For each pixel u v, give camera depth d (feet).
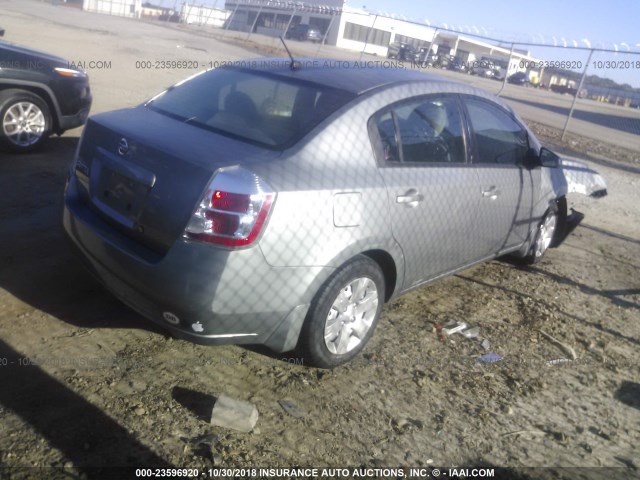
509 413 11.99
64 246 16.06
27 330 12.19
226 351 12.51
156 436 9.89
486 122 15.74
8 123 23.18
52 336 12.12
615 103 102.42
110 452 9.43
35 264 14.88
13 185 20.10
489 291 17.65
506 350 14.40
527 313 16.55
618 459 11.17
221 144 11.21
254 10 141.18
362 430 10.86
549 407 12.44
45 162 23.24
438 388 12.45
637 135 70.95
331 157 11.53
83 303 13.48
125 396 10.71
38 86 23.67
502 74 96.12
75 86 25.02
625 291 19.21
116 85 41.42
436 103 14.19
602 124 76.02
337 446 10.38
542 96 96.63
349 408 11.37
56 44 61.62
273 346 11.33
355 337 12.51
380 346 13.64
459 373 13.10
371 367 12.77
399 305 15.74
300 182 10.74
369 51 112.47
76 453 9.32
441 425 11.32
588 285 19.25
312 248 10.88
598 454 11.23
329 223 11.07
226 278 10.12
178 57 65.16
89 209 12.19
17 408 10.05
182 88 14.06
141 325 12.95
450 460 10.51
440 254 14.33
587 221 27.02
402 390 12.18
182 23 150.71
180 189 10.34
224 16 158.61
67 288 13.99
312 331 11.50
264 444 10.12
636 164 47.65
